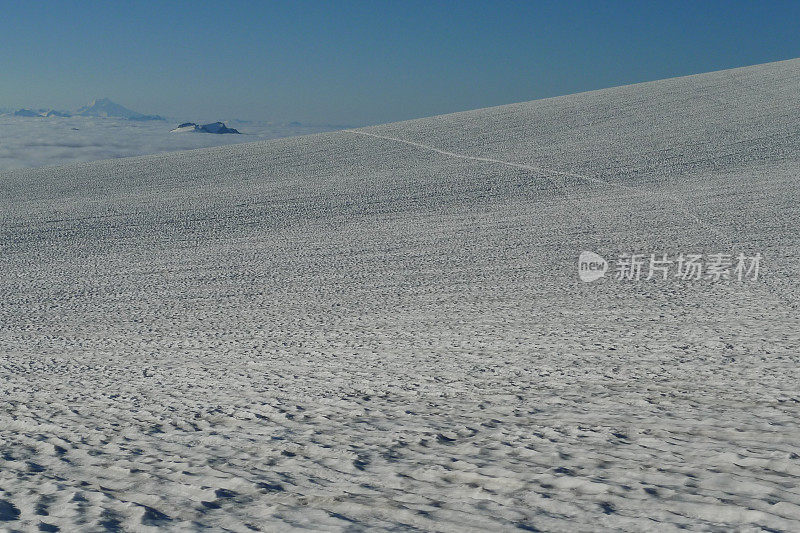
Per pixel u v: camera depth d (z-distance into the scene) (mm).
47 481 3459
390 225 20625
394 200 24297
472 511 2703
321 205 24328
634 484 2908
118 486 3344
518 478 3098
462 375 6102
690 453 3342
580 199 22078
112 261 17938
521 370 6160
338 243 18562
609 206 20625
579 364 6293
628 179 24266
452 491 2986
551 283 12430
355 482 3219
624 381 5500
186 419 4934
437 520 2625
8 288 15391
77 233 21891
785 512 2463
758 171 23391
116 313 12195
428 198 24219
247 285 14180
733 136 29594
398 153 34094
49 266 17750
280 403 5316
